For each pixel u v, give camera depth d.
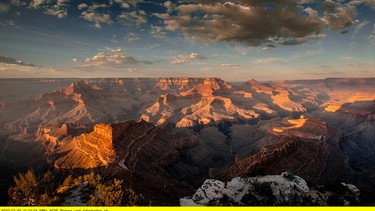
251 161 79.31
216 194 42.78
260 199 41.75
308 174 79.75
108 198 36.78
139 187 61.38
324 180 80.69
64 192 43.88
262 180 47.19
